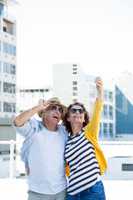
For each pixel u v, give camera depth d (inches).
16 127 151.1
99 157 153.8
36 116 156.0
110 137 3331.7
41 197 151.7
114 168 590.9
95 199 149.9
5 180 374.3
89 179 149.4
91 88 3597.4
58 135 154.6
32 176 152.7
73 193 151.1
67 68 3634.4
